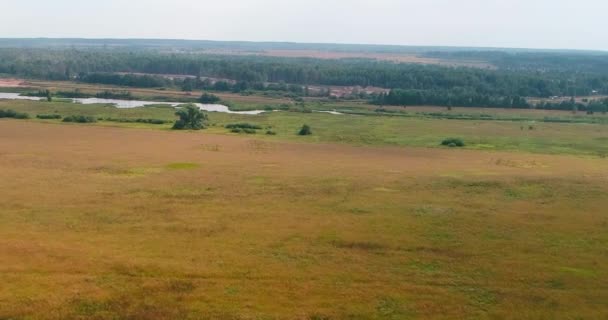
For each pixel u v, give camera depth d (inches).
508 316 936.3
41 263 1091.3
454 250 1247.5
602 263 1175.0
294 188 1819.6
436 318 927.0
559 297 1007.0
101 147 2620.6
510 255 1219.9
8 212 1454.2
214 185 1839.3
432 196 1753.2
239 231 1350.9
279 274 1085.8
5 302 922.7
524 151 2933.1
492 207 1624.0
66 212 1475.1
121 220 1417.3
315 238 1312.7
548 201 1707.7
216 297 976.3
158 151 2551.7
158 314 908.6
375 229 1392.7
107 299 952.3
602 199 1738.4
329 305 960.3
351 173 2117.4
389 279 1078.4
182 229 1354.6
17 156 2277.3
